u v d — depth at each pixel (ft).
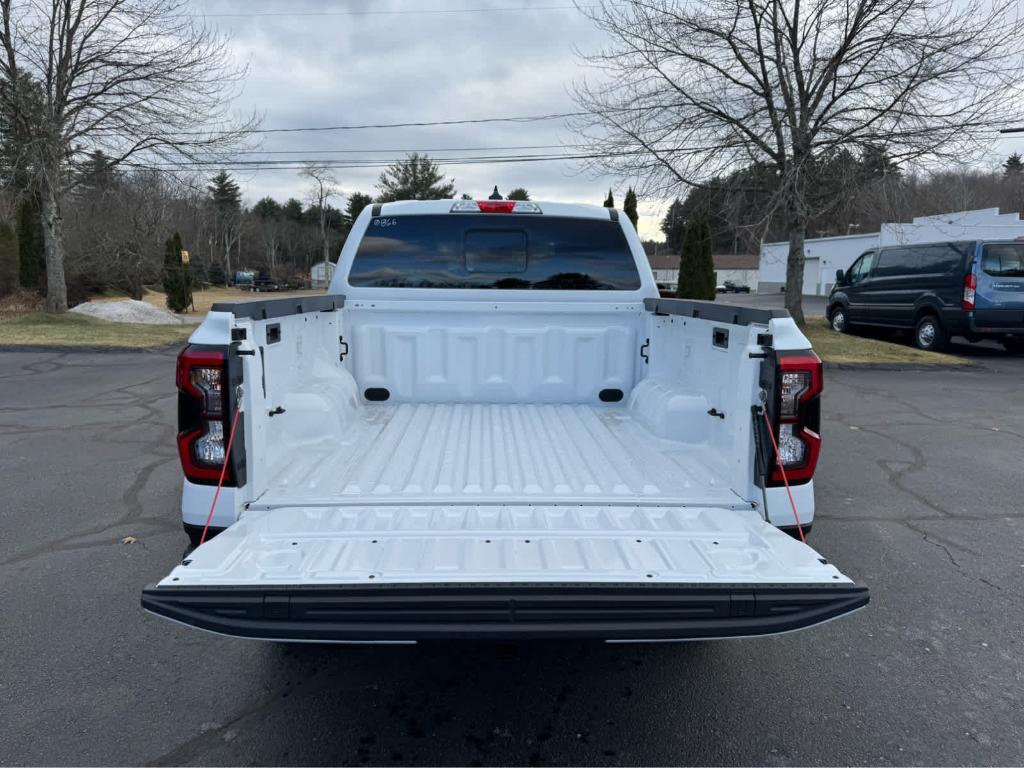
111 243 92.02
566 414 13.58
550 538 8.08
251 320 9.20
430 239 14.05
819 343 49.21
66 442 23.09
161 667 10.34
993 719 9.29
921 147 46.01
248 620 6.75
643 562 7.42
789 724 9.18
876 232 133.69
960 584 13.32
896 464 21.66
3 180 61.36
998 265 44.47
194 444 8.63
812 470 8.87
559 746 8.74
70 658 10.51
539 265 14.14
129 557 14.05
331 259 281.54
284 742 8.75
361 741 8.80
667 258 231.91
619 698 9.74
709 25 47.88
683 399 11.21
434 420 13.05
